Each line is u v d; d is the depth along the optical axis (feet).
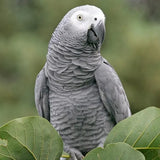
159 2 76.95
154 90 54.75
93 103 21.15
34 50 58.29
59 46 20.98
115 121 22.24
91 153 12.71
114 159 12.60
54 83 21.17
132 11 67.72
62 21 21.76
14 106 58.29
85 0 61.11
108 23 60.80
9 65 62.85
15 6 72.33
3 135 12.93
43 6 65.31
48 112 22.56
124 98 22.16
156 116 13.37
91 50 21.12
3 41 64.39
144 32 57.11
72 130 21.43
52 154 13.35
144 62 54.75
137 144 13.44
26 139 13.15
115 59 55.26
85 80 20.88
